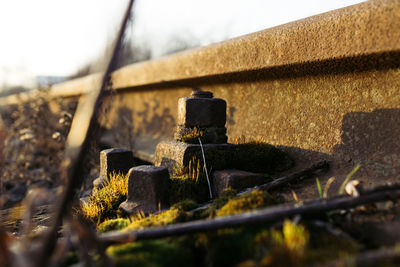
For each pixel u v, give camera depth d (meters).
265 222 0.21
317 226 0.22
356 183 0.23
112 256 0.20
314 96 0.33
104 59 0.25
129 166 0.36
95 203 0.31
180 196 0.30
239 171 0.32
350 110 0.30
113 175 0.35
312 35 0.31
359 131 0.30
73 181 0.22
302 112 0.34
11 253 0.18
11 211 0.37
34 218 0.32
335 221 0.23
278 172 0.33
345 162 0.30
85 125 0.24
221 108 0.35
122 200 0.31
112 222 0.27
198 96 0.36
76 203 0.31
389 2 0.26
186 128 0.35
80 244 0.19
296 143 0.35
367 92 0.29
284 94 0.36
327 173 0.30
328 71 0.32
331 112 0.32
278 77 0.36
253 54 0.36
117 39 0.25
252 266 0.18
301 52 0.32
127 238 0.21
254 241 0.21
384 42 0.26
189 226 0.22
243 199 0.24
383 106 0.28
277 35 0.34
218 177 0.31
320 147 0.32
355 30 0.28
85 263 0.19
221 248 0.21
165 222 0.25
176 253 0.21
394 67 0.28
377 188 0.22
